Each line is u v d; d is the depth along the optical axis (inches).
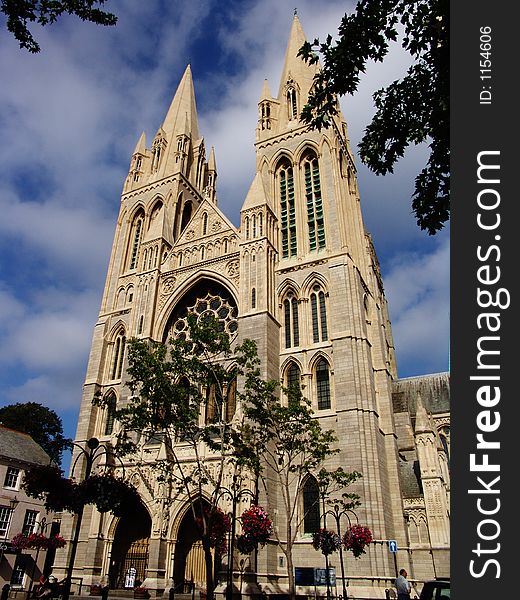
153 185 2989.7
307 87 2748.5
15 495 2143.2
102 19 767.1
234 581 1466.5
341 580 1517.0
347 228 2276.1
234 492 1370.6
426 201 789.2
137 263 2650.1
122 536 1891.0
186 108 3388.3
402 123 778.2
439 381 3449.8
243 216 2247.8
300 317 2034.9
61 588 1535.4
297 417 1446.9
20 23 731.4
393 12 732.7
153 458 1806.1
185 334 2220.7
